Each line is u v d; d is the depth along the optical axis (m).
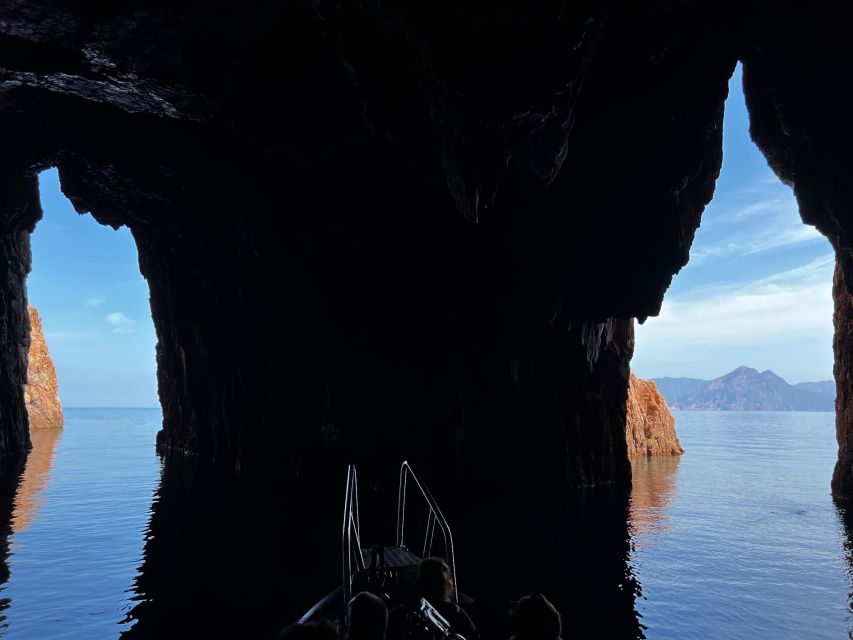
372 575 6.40
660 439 45.56
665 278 22.36
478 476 23.14
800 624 8.64
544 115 12.13
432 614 4.36
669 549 13.34
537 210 21.67
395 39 11.48
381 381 23.98
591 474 25.52
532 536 14.59
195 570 10.98
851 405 22.09
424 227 22.03
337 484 23.70
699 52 16.34
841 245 17.73
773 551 13.32
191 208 24.03
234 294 27.33
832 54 14.59
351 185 20.66
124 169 22.48
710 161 21.44
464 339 23.53
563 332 24.16
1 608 8.84
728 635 8.16
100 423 101.69
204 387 33.38
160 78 13.08
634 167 19.75
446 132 13.13
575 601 9.50
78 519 15.90
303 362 25.94
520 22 10.36
